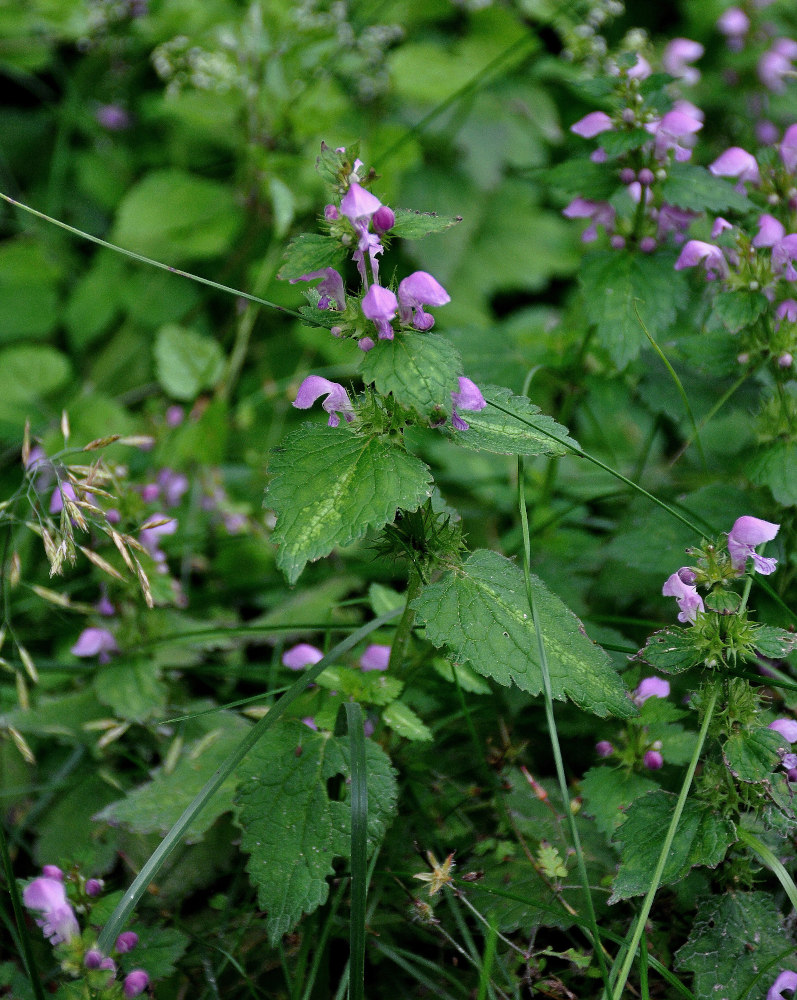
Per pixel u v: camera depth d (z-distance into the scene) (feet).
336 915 2.56
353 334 2.43
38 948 2.58
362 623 2.92
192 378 3.26
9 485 3.26
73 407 3.37
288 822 2.48
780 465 2.66
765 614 2.68
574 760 2.72
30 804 2.74
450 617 2.46
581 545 2.99
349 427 2.46
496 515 3.12
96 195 4.33
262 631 2.74
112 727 2.73
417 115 4.25
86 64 4.53
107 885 2.63
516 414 2.47
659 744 2.57
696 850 2.43
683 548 2.73
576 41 3.88
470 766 2.71
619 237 2.80
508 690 2.71
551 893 2.53
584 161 2.82
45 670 2.83
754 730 2.45
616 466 3.03
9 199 2.56
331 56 3.91
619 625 2.82
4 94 4.67
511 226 4.32
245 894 2.63
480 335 2.99
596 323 2.76
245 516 3.10
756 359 2.73
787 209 2.76
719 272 2.72
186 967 2.56
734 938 2.47
